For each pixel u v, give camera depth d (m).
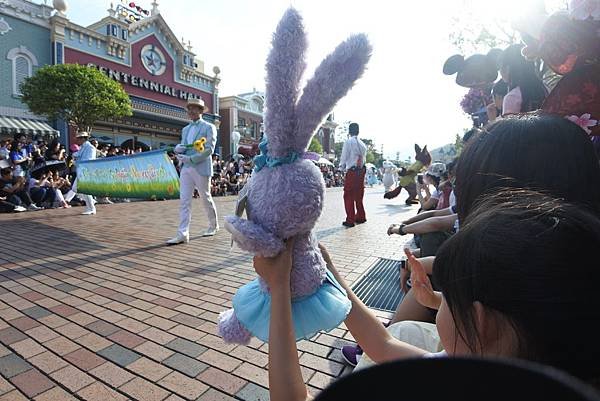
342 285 1.30
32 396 1.83
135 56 23.11
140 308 2.94
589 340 0.52
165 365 2.12
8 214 8.33
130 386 1.92
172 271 3.96
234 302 1.30
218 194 16.25
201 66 27.86
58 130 18.75
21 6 17.73
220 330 1.35
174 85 25.69
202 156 5.38
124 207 10.34
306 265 1.12
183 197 5.43
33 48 18.30
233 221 1.04
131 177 6.91
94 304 3.02
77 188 8.10
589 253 0.54
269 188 1.06
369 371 0.34
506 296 0.55
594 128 1.71
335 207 11.08
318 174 1.11
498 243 0.58
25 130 17.33
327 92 1.01
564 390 0.25
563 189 0.85
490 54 3.42
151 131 24.80
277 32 1.04
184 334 2.50
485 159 0.93
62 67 15.95
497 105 2.95
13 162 9.92
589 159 0.88
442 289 0.66
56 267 4.05
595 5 1.58
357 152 7.30
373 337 1.23
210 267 4.13
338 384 0.34
